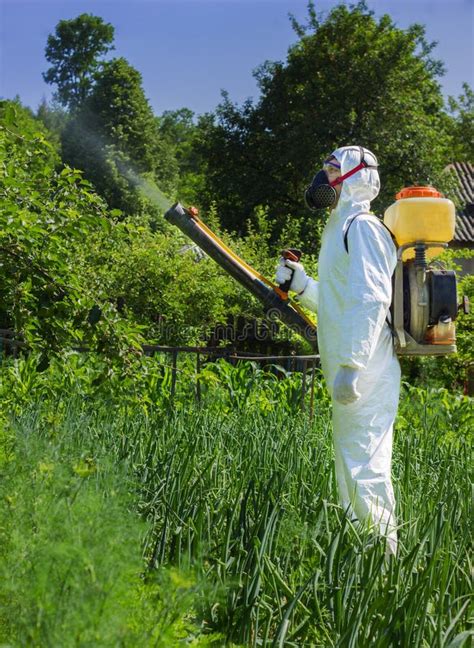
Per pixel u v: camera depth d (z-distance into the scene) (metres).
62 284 5.62
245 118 34.66
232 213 34.16
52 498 2.63
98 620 2.02
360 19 33.22
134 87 45.84
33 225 5.34
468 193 35.47
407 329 4.07
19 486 2.69
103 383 5.82
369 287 3.82
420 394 8.88
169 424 5.54
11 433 3.71
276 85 34.03
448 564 3.10
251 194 33.66
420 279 4.04
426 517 3.72
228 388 7.83
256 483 4.10
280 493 3.83
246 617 2.88
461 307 4.16
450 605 2.91
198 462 4.61
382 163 31.84
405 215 4.02
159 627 2.24
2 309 5.71
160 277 11.94
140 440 4.68
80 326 5.71
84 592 2.07
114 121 44.66
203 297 12.23
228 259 4.71
